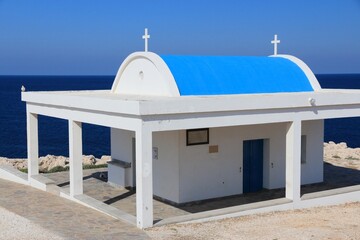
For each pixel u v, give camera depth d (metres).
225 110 15.27
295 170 17.14
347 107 18.23
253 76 19.92
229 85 18.86
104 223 14.69
